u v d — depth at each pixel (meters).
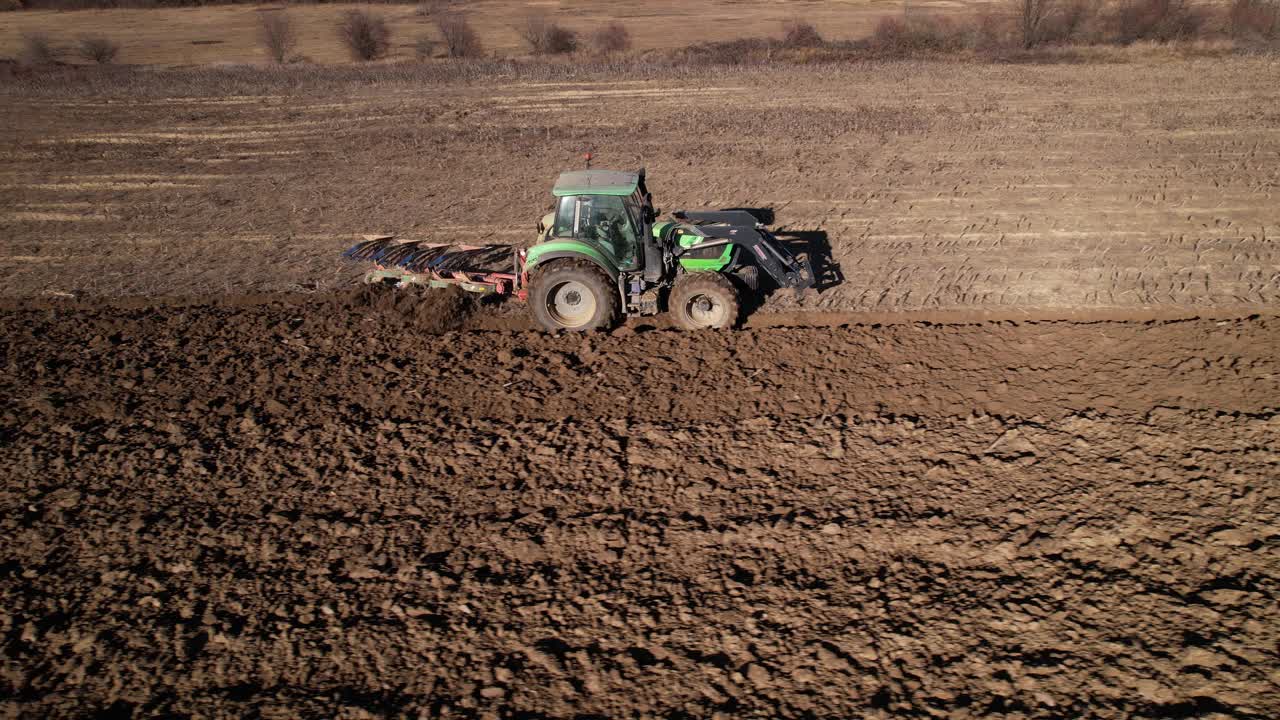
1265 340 8.68
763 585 5.60
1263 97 20.14
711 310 9.32
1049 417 7.47
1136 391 7.85
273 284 11.02
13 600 5.55
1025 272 10.84
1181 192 13.58
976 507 6.26
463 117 20.38
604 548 5.98
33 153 17.45
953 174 14.81
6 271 11.52
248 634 5.29
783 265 9.48
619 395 8.12
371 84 24.52
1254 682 4.69
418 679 4.95
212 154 17.31
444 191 14.59
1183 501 6.19
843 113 19.66
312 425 7.65
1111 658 4.91
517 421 7.73
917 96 21.48
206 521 6.33
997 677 4.83
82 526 6.29
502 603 5.51
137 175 15.94
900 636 5.13
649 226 9.28
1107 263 11.02
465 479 6.82
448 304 9.77
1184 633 5.04
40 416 7.87
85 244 12.49
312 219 13.38
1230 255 11.12
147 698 4.85
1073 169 14.92
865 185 14.34
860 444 7.11
